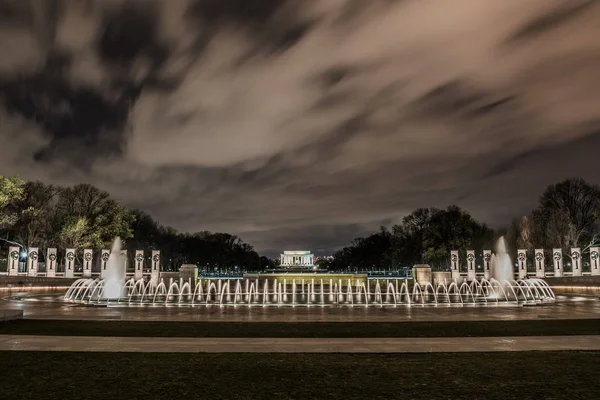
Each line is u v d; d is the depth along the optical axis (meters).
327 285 61.34
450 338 16.56
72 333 18.08
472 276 60.94
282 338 16.69
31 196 68.75
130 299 36.75
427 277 60.66
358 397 9.78
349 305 31.14
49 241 70.38
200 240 140.25
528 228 80.12
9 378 11.19
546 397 9.76
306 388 10.39
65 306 29.62
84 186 69.00
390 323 21.41
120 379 11.12
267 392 10.10
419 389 10.33
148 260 105.50
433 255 90.81
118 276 51.09
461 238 90.38
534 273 63.03
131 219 71.06
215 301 35.16
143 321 21.98
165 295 43.19
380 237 141.38
